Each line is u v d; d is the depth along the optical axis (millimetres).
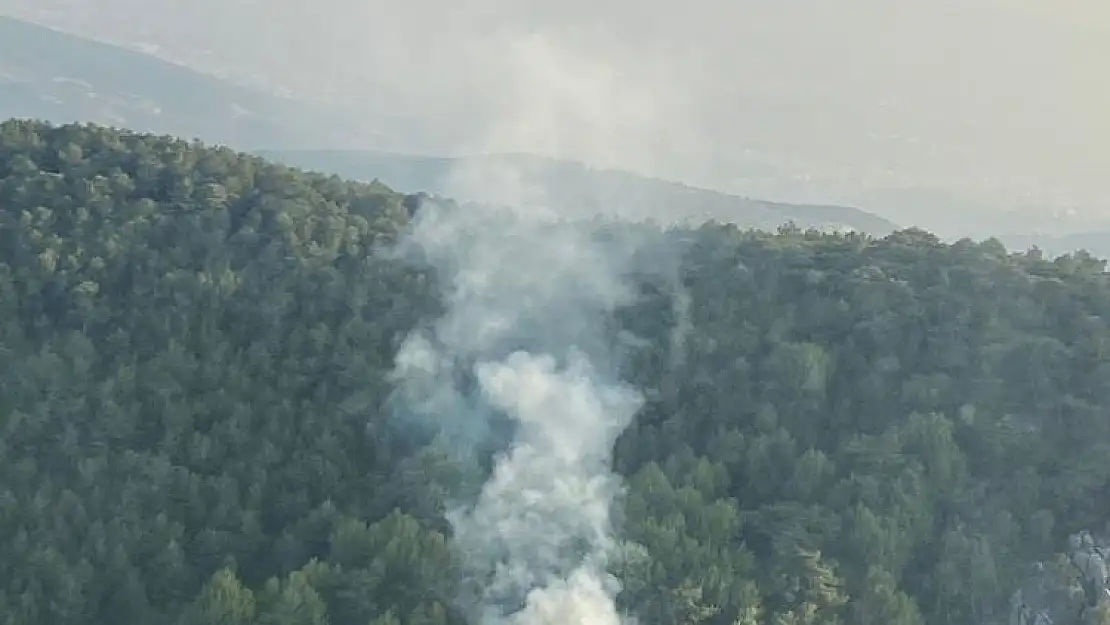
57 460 82500
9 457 81500
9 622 73688
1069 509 81250
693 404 89875
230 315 92062
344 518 80312
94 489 80438
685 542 77500
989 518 80750
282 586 75375
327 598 74312
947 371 88125
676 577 75875
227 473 83312
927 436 82812
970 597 77875
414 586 74750
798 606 75188
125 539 78250
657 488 81312
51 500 79250
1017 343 87188
